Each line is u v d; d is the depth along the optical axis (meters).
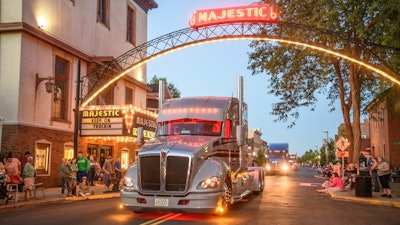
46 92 21.61
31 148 20.22
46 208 13.66
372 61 24.64
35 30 20.31
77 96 20.00
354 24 21.41
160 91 13.96
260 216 11.66
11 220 10.76
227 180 11.66
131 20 33.66
